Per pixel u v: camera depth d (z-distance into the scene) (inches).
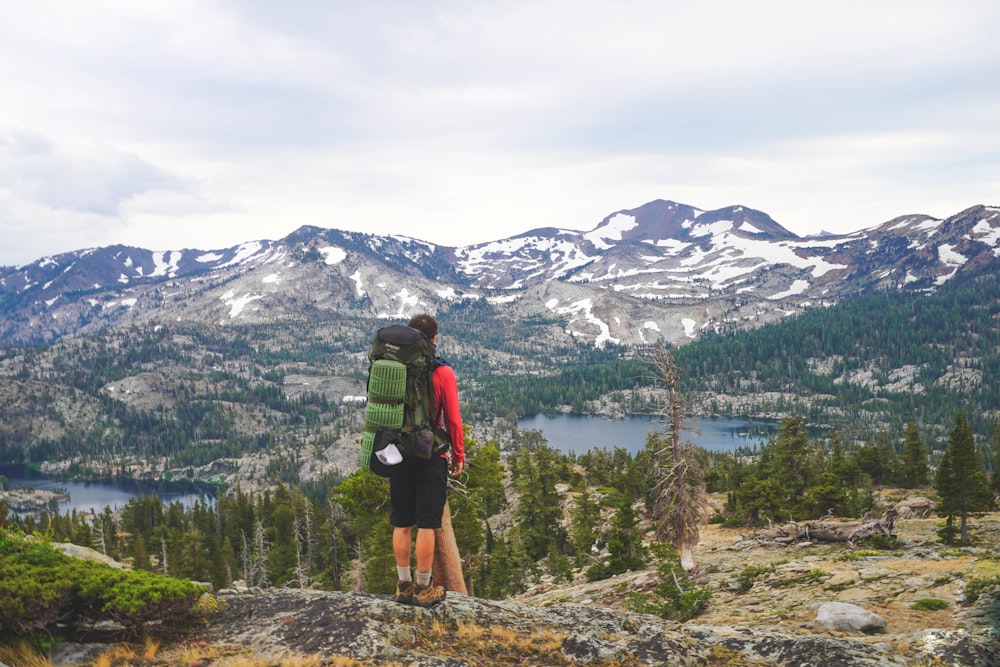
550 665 233.9
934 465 6254.9
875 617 462.9
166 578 253.0
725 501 2812.5
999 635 291.6
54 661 217.5
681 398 1171.9
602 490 3351.4
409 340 212.5
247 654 221.1
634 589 1026.1
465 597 288.7
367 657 213.8
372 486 868.6
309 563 3351.4
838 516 1971.0
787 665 262.8
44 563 248.5
